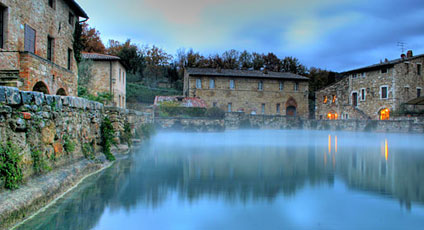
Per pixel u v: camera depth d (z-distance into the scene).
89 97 21.84
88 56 27.91
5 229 3.97
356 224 4.77
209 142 19.45
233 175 8.41
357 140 22.70
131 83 49.53
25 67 11.84
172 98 39.59
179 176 8.15
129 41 59.62
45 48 14.92
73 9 18.31
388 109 38.16
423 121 28.73
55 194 5.55
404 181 7.84
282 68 66.06
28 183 4.98
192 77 44.72
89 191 6.33
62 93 15.64
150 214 5.09
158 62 65.19
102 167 8.81
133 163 10.06
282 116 39.78
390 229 4.58
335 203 5.83
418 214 5.22
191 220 4.86
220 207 5.54
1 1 11.48
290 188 6.99
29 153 5.12
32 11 13.64
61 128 6.64
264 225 4.70
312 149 15.75
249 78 46.56
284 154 13.36
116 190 6.48
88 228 4.41
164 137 23.91
